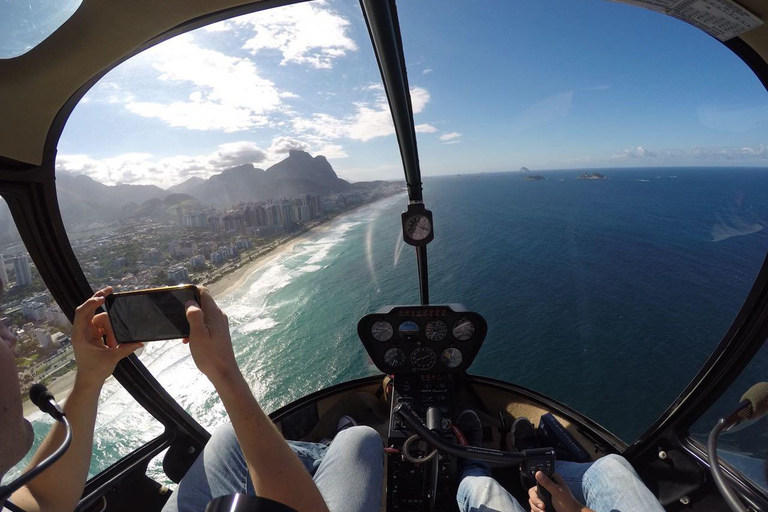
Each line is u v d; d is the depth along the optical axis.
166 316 0.97
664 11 1.52
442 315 2.74
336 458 1.58
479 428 2.70
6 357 0.63
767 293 1.92
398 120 2.43
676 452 2.28
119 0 1.21
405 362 2.87
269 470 0.78
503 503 1.85
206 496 1.50
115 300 0.98
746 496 1.91
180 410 2.51
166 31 1.48
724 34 1.55
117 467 2.16
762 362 2.02
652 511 1.62
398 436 2.39
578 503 1.41
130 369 2.28
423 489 2.36
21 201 1.84
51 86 1.49
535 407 3.06
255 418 0.80
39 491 1.03
